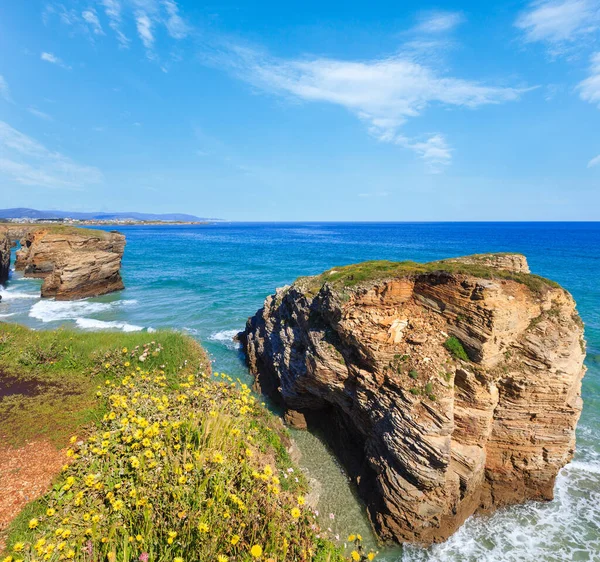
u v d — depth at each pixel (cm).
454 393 1146
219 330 2734
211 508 574
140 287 4412
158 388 1171
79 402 1148
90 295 3891
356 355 1341
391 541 1077
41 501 709
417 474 1039
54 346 1580
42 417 1053
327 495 1198
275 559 524
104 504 613
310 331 1523
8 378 1321
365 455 1268
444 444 1030
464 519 1141
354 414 1362
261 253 8325
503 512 1185
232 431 788
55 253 4844
